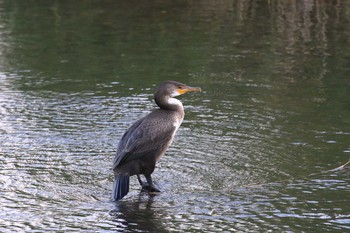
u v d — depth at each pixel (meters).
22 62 19.03
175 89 11.24
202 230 9.55
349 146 12.64
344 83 16.72
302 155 12.25
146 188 10.94
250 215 10.00
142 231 9.53
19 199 10.53
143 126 10.83
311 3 26.22
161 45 20.73
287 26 22.94
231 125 13.93
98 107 15.17
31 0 28.33
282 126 13.81
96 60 19.20
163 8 26.30
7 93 16.17
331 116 14.38
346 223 9.71
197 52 19.86
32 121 14.19
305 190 10.84
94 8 26.53
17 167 11.74
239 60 19.02
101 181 11.25
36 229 9.58
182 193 10.79
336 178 11.27
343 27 22.66
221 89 16.48
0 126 13.81
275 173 11.48
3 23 24.02
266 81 17.08
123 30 22.78
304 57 19.20
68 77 17.59
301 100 15.53
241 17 24.47
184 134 13.41
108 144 12.88
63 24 23.81
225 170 11.61
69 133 13.45
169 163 11.93
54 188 10.95
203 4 26.81
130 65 18.62
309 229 9.54
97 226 9.68
